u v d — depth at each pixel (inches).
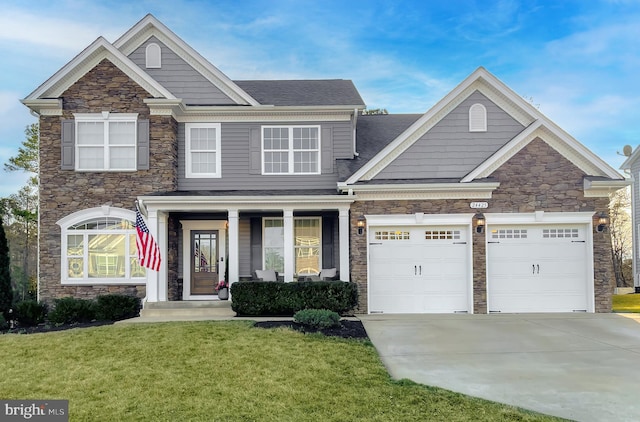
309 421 233.6
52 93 586.6
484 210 542.3
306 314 442.0
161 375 300.5
